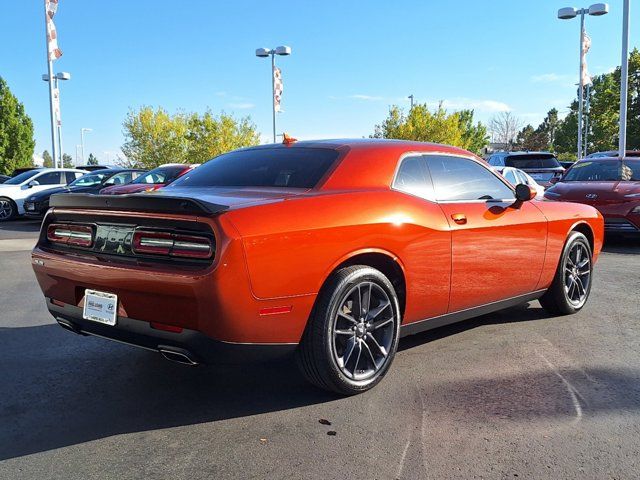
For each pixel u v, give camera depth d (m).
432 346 4.44
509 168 12.98
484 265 4.20
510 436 2.96
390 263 3.60
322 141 4.11
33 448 2.87
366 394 3.51
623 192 9.57
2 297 6.32
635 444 2.88
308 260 3.11
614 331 4.84
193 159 41.09
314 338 3.24
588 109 50.75
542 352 4.29
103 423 3.15
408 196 3.76
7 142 46.38
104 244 3.25
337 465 2.68
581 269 5.40
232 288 2.84
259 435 2.99
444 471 2.62
